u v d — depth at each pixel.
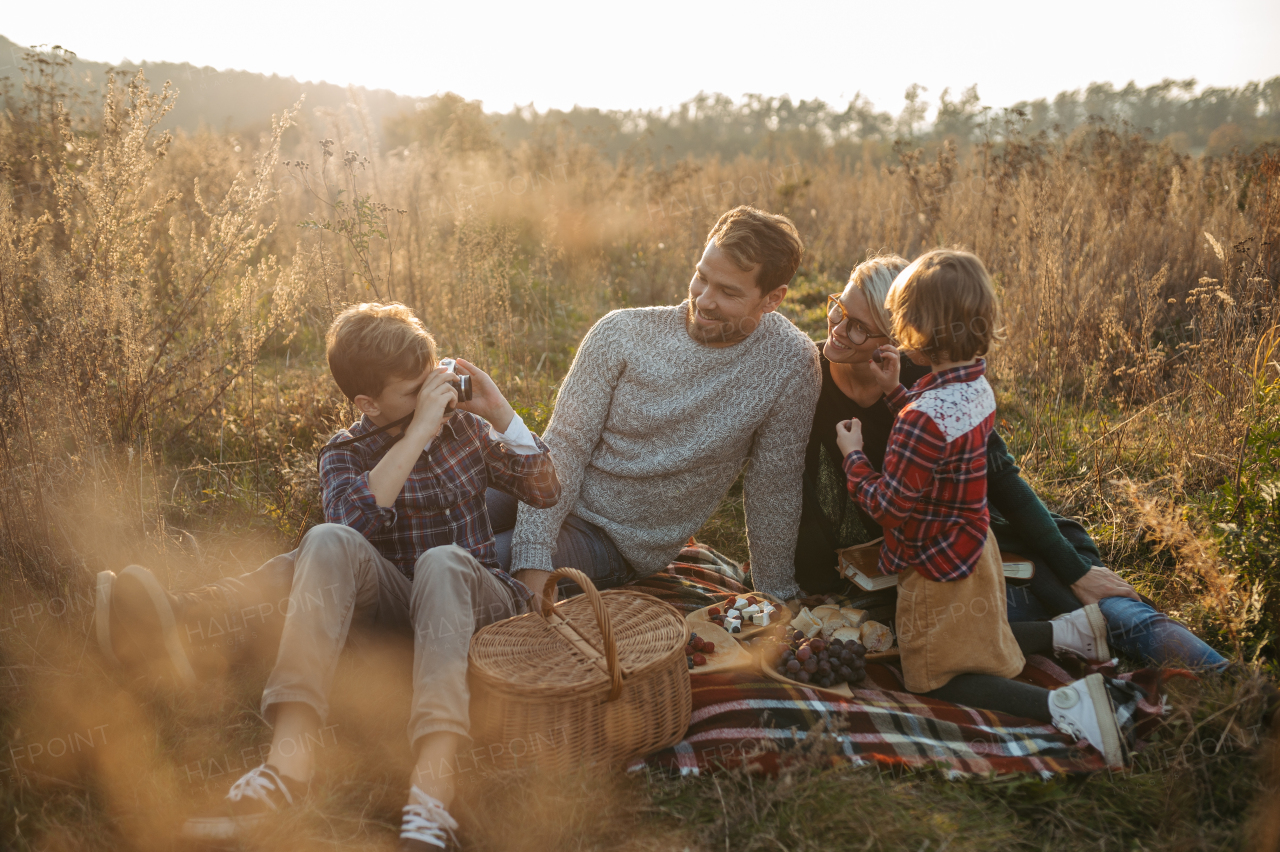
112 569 2.55
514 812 1.81
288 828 1.70
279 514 3.16
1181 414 3.74
